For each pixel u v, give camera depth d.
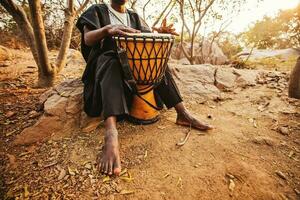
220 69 3.45
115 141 1.64
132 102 2.10
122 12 2.20
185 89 2.93
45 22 7.56
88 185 1.50
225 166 1.64
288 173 1.63
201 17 4.96
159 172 1.58
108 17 2.09
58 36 8.05
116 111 1.68
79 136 2.02
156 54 1.85
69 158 1.75
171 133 1.99
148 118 2.11
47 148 1.91
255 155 1.78
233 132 2.06
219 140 1.92
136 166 1.64
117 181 1.51
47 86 3.14
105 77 1.75
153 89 2.13
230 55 9.98
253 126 2.19
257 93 2.97
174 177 1.54
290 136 2.04
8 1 2.77
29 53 6.46
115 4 2.15
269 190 1.48
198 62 7.37
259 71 3.66
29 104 2.58
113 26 1.74
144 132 2.02
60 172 1.63
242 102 2.77
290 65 6.07
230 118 2.36
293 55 9.03
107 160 1.56
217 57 7.48
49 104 2.24
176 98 2.08
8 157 1.82
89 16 1.98
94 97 1.84
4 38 7.70
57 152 1.85
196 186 1.48
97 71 1.81
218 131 2.06
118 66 1.82
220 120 2.30
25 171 1.67
